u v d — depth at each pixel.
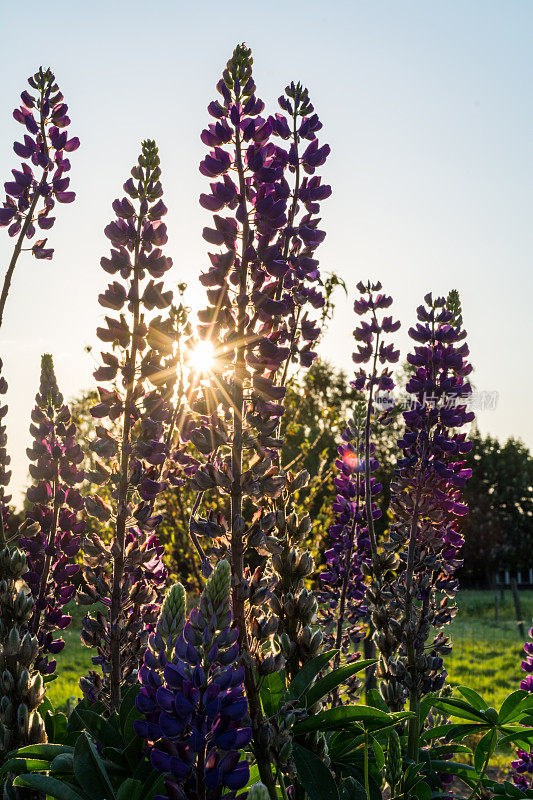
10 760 2.26
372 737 2.63
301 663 2.38
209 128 2.48
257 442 2.34
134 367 3.04
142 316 3.08
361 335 4.41
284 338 2.78
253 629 2.18
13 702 2.47
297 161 2.88
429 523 3.79
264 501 2.51
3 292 3.34
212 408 2.35
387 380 4.39
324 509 6.34
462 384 4.00
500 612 24.94
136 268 3.08
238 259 2.42
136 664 3.25
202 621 1.74
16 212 3.61
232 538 2.25
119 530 3.10
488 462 28.98
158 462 3.07
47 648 3.53
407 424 3.89
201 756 1.67
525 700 2.98
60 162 3.77
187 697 1.65
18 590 2.76
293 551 2.45
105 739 2.43
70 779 2.30
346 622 4.57
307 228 2.68
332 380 24.88
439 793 3.09
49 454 3.58
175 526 6.46
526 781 4.45
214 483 2.31
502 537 28.17
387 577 3.85
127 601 3.18
